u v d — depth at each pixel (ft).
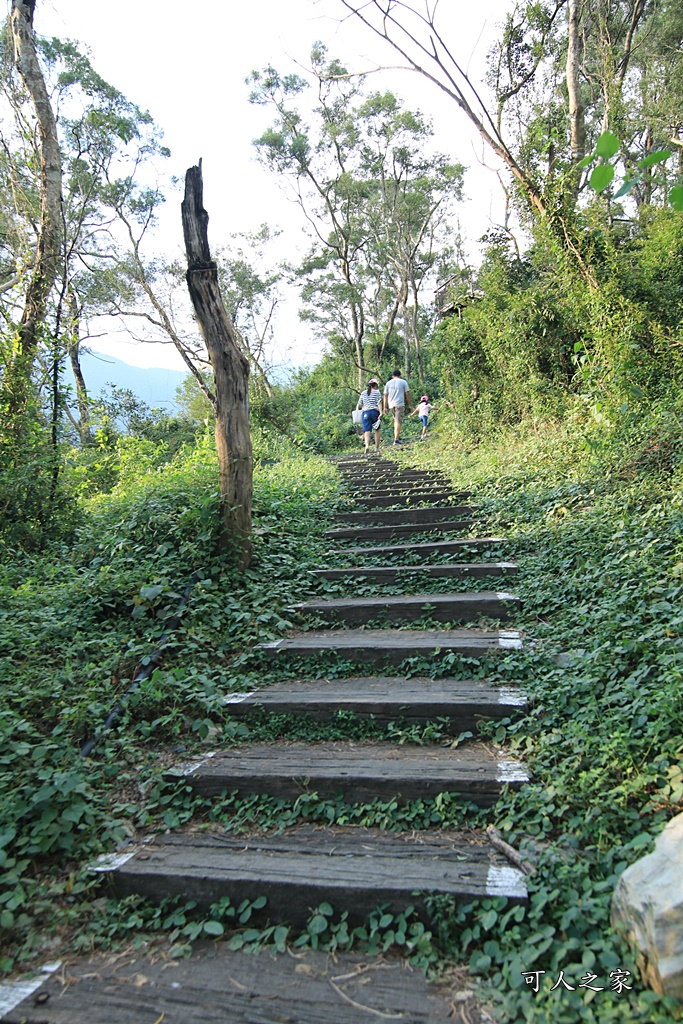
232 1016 6.99
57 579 17.01
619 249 29.40
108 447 27.32
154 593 14.71
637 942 6.59
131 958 7.94
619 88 36.70
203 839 9.71
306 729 12.10
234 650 14.88
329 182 86.99
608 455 20.74
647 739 9.40
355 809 9.97
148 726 11.84
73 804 9.63
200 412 77.10
